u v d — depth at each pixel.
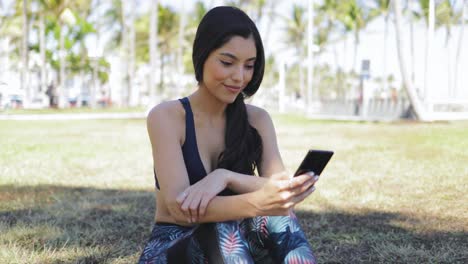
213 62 1.76
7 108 24.39
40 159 7.28
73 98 46.41
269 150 2.02
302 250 1.78
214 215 1.65
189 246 1.76
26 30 32.03
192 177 1.88
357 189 5.05
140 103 46.91
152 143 1.86
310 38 21.77
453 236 3.44
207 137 1.91
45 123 16.08
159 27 44.16
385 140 9.62
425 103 15.90
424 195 4.72
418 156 7.21
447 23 32.75
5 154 7.78
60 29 35.16
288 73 71.62
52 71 47.34
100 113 23.86
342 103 20.52
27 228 3.60
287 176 1.56
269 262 1.87
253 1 38.38
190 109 1.90
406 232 3.56
